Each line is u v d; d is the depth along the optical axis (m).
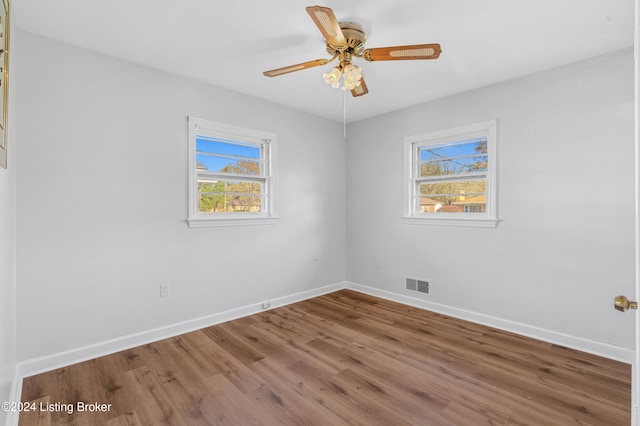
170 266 2.81
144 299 2.67
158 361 2.36
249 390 2.01
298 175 3.83
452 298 3.34
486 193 3.10
